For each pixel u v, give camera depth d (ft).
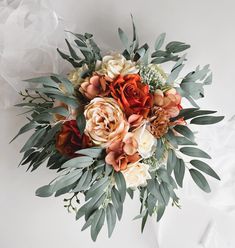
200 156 1.98
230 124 2.47
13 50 2.37
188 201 2.67
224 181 2.50
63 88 1.96
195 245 2.67
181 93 2.16
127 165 1.91
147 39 2.58
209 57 2.61
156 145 1.95
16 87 2.41
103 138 1.83
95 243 2.66
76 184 1.95
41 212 2.64
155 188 2.01
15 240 2.64
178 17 2.59
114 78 1.97
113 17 2.57
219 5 2.59
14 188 2.61
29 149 2.16
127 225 2.65
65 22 2.48
